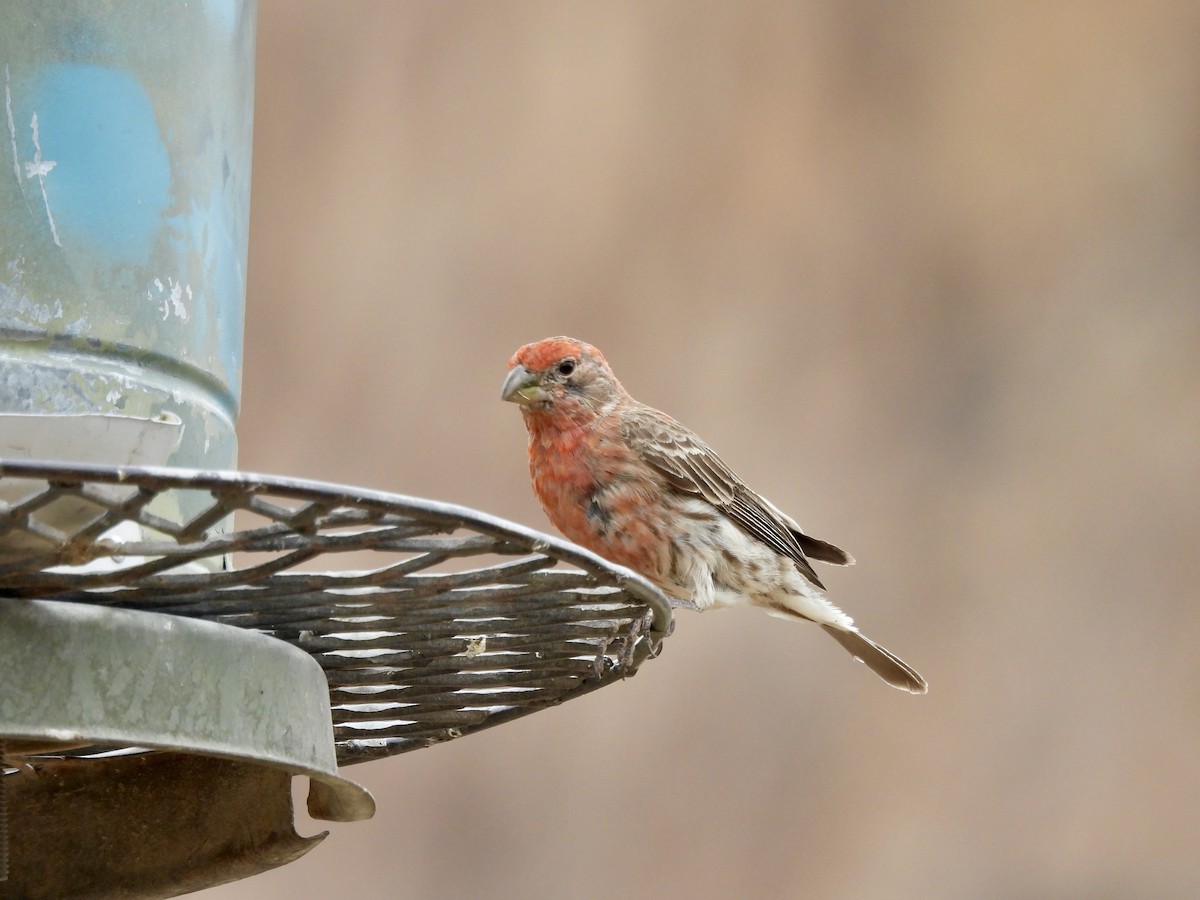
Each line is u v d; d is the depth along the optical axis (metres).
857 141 14.83
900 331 14.45
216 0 5.49
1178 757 13.17
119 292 4.98
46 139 4.93
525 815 13.12
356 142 14.27
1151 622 13.59
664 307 14.25
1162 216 14.66
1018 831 13.07
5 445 4.08
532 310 14.02
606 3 14.70
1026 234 14.70
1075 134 14.85
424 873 13.02
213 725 4.34
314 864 12.93
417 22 14.52
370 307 13.93
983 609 13.77
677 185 14.47
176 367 5.11
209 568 4.76
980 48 15.02
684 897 13.00
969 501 14.06
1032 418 14.25
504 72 14.52
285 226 14.05
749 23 14.90
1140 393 14.21
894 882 13.00
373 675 5.14
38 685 4.11
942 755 13.33
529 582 4.39
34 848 5.36
